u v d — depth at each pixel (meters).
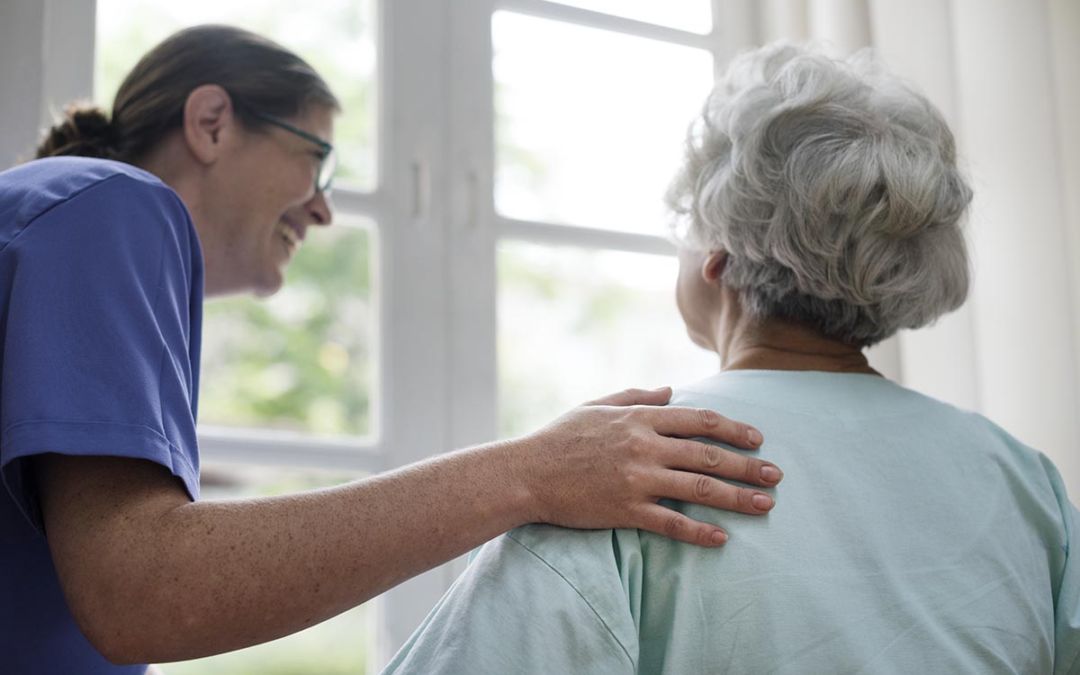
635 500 0.92
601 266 6.39
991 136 1.74
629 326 6.38
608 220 2.56
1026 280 1.68
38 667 0.95
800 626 0.89
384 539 0.86
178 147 1.25
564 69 2.56
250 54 1.28
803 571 0.91
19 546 0.92
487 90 1.80
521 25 1.89
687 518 0.91
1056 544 1.04
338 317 6.55
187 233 1.00
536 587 0.90
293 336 6.50
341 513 0.86
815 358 1.07
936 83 1.79
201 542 0.82
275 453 1.59
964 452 1.04
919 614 0.92
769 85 1.09
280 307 6.49
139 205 0.95
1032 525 1.04
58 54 1.54
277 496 0.86
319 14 6.23
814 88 1.06
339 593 0.85
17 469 0.84
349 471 1.63
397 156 1.73
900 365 1.79
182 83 1.24
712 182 1.08
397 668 0.90
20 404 0.83
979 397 1.70
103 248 0.90
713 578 0.90
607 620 0.88
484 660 0.87
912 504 0.97
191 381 0.99
